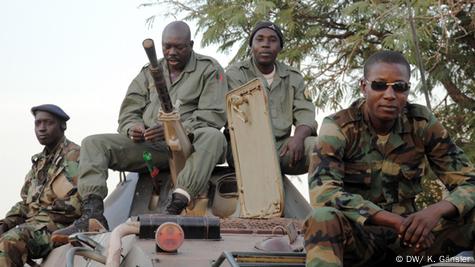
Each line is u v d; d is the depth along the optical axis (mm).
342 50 13680
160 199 8305
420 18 12289
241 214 7938
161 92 7664
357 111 5961
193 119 8602
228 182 8375
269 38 9219
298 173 8719
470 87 13375
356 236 5680
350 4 13586
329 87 13672
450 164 5945
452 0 12680
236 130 8125
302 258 5875
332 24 14070
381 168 5945
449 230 5797
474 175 5895
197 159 7961
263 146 7875
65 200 8672
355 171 5945
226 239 6758
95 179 8211
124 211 8195
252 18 13383
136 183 8531
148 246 6305
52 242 7879
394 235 5805
